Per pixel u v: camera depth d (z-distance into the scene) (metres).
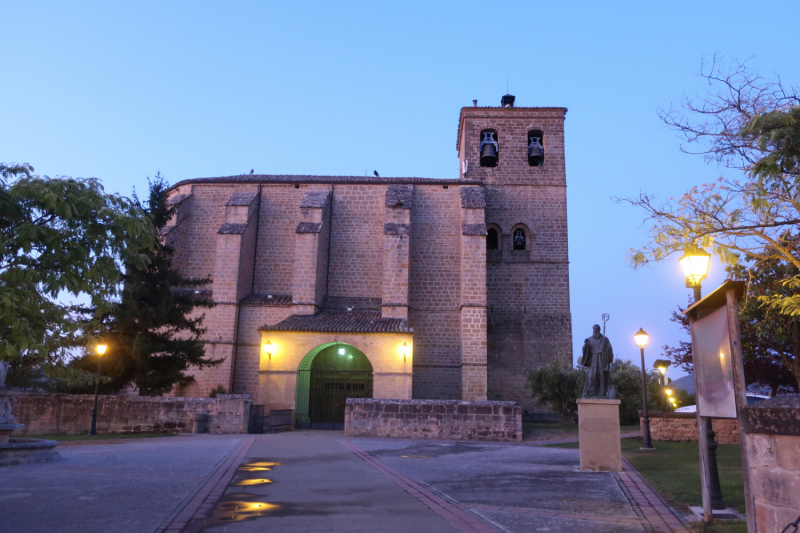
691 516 8.45
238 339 35.69
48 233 12.70
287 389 30.09
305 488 10.71
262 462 14.41
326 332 30.52
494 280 40.88
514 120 44.16
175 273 29.23
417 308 38.12
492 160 43.16
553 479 12.15
